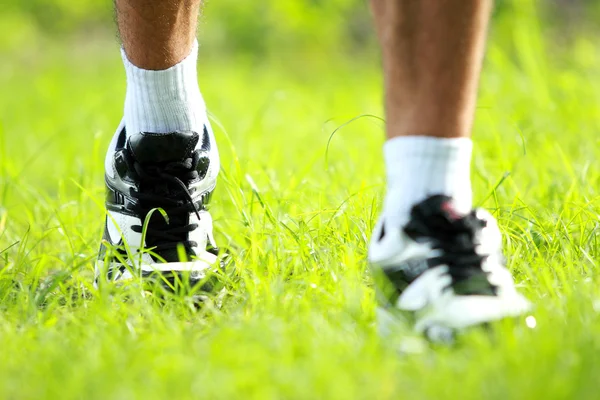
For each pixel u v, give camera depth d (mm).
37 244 5762
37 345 3824
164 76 4836
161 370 3398
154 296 4504
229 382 3230
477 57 3703
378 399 3125
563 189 6652
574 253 5000
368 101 14453
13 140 12500
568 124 9641
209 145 5043
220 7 26828
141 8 4617
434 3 3619
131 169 4848
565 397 3023
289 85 18891
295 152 9688
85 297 4781
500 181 5672
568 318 3857
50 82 18906
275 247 5242
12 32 28047
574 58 14648
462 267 3699
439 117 3713
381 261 3805
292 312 4207
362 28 28406
